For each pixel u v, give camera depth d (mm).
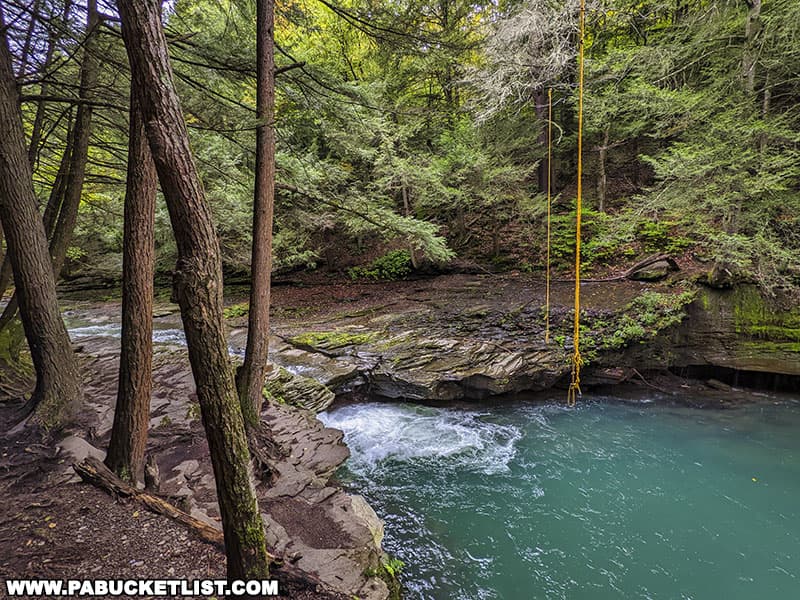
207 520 3410
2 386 5758
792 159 7324
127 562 2688
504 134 12023
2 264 6586
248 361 5086
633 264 11242
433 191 11898
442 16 11672
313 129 6523
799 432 6859
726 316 8742
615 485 5652
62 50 5355
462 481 5793
